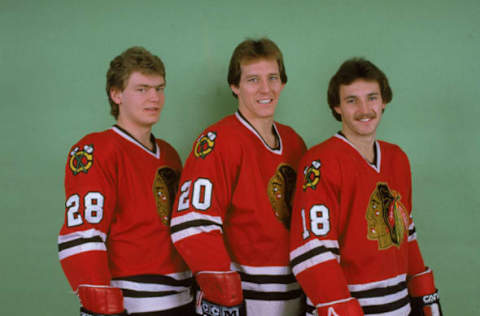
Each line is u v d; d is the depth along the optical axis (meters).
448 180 2.16
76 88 2.14
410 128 2.16
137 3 2.13
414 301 1.77
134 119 1.65
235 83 1.67
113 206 1.56
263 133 1.67
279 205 1.61
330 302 1.41
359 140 1.59
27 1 2.14
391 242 1.53
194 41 2.14
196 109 2.16
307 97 2.16
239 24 2.14
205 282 1.47
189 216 1.49
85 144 1.58
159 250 1.61
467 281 2.17
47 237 2.17
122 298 1.49
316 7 2.14
